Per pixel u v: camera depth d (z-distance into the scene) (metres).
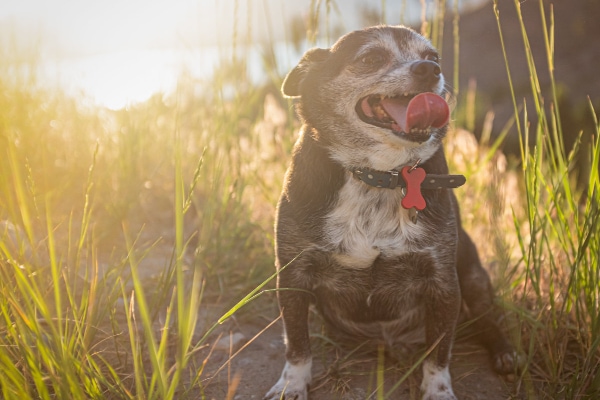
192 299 0.67
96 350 0.86
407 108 0.81
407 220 0.85
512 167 1.31
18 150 1.16
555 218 0.99
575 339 0.90
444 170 0.89
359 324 0.92
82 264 1.01
